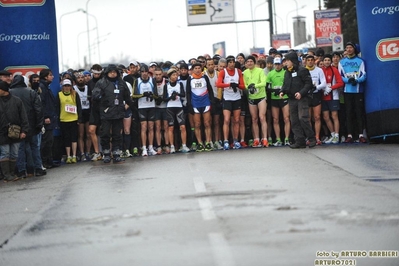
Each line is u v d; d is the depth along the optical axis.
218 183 17.47
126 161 25.80
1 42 27.03
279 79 27.61
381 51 26.25
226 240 11.14
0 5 26.95
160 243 11.32
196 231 11.95
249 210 13.49
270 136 28.80
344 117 28.02
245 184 17.00
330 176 18.05
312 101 27.52
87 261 10.70
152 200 15.56
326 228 11.73
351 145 26.59
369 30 26.50
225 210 13.62
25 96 23.05
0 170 23.31
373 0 26.27
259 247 10.60
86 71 29.33
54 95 27.48
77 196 17.41
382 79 26.27
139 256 10.63
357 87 27.11
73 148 27.59
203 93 27.77
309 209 13.38
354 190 15.59
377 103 26.42
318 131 27.77
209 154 26.02
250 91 27.59
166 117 27.98
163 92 27.78
